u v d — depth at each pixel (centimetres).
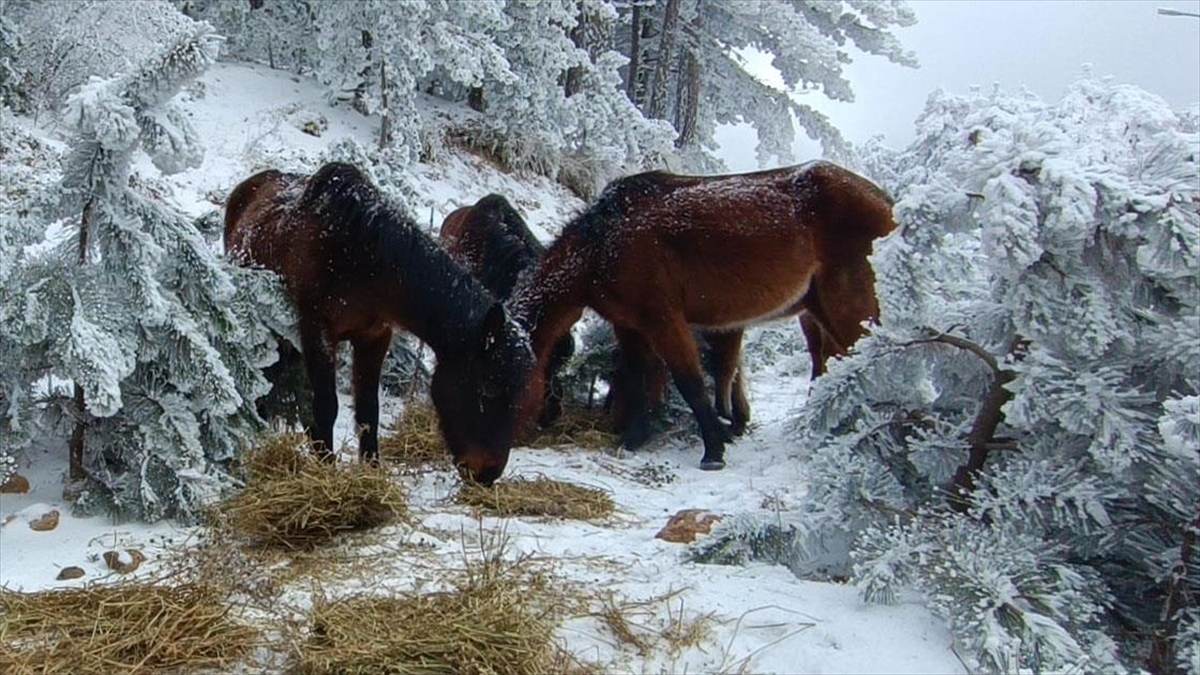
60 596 348
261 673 314
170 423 443
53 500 455
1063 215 336
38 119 1220
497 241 672
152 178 1126
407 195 838
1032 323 367
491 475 497
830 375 420
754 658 333
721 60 2108
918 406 422
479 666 305
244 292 493
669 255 618
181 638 324
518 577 374
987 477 382
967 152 379
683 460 650
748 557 409
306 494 425
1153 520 355
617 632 344
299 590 372
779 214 616
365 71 1560
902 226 386
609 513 498
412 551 412
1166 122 390
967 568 345
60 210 438
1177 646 337
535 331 624
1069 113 406
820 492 408
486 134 1681
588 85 1773
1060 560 362
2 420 437
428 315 488
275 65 1733
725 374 703
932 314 410
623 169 1812
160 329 447
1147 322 373
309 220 507
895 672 326
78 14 1245
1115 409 349
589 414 731
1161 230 338
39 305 422
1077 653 321
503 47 1669
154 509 435
